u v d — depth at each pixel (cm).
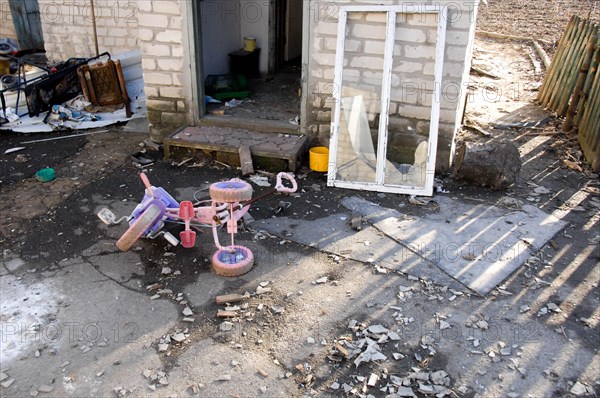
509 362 359
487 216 545
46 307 413
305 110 671
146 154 704
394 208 565
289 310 409
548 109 904
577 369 353
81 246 494
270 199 580
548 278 447
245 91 855
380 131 607
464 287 436
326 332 388
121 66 846
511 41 1425
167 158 684
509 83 1077
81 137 760
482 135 783
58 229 522
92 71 799
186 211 460
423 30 580
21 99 807
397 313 406
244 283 441
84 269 460
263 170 648
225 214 459
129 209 563
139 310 411
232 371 353
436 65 580
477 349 371
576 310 409
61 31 1005
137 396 333
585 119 727
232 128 718
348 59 610
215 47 916
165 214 477
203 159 674
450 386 341
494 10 1738
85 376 349
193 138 678
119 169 660
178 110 721
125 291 432
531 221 534
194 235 478
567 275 451
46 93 788
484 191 601
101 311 409
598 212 557
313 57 636
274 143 664
